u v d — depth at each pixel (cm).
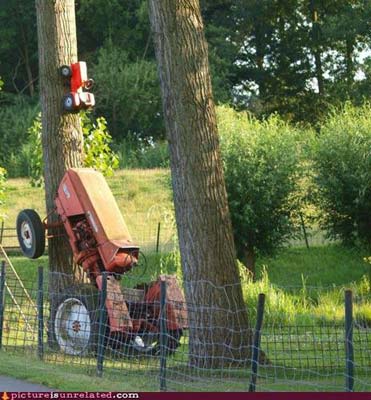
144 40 17838
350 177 7169
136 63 16825
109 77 16525
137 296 3794
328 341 3212
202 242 3161
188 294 3189
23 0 18088
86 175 3981
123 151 15425
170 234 8269
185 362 3312
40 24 4150
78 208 3941
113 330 3550
